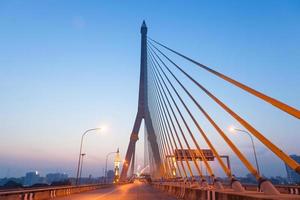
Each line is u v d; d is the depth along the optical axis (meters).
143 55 89.75
